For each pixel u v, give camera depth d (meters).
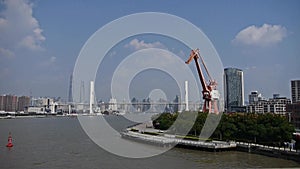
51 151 77.75
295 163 63.53
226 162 65.00
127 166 59.84
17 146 87.12
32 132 131.50
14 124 188.12
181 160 66.75
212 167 59.81
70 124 187.62
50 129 147.88
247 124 86.50
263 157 71.12
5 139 104.00
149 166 60.31
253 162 64.94
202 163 63.91
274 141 79.12
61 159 66.81
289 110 119.88
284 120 80.69
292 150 69.25
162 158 69.25
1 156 70.31
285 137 76.62
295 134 80.50
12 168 58.25
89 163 62.53
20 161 64.69
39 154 73.12
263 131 80.19
